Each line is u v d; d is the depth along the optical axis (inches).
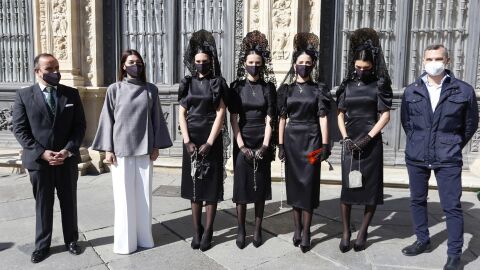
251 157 132.0
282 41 214.1
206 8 238.7
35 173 124.3
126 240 131.6
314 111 133.7
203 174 133.3
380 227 156.2
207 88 133.0
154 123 135.0
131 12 246.1
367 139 128.6
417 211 132.0
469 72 217.0
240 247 137.3
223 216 169.2
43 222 127.4
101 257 130.3
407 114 130.3
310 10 215.6
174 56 244.7
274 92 136.5
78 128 130.4
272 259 130.2
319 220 165.2
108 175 235.1
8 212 171.9
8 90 253.1
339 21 225.9
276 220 164.4
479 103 216.5
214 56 134.4
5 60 254.7
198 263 127.0
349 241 135.6
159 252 134.6
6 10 250.2
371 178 131.3
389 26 223.1
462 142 123.8
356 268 123.6
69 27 231.3
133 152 128.5
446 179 121.6
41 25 234.4
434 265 124.9
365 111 131.4
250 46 135.7
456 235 120.3
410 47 223.8
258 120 135.3
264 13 213.5
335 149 229.8
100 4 240.8
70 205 130.9
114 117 129.1
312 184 132.7
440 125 122.4
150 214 137.4
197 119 134.2
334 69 228.1
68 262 126.4
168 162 240.1
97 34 239.8
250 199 134.9
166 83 249.3
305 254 133.6
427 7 218.7
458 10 215.9
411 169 130.9
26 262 126.1
